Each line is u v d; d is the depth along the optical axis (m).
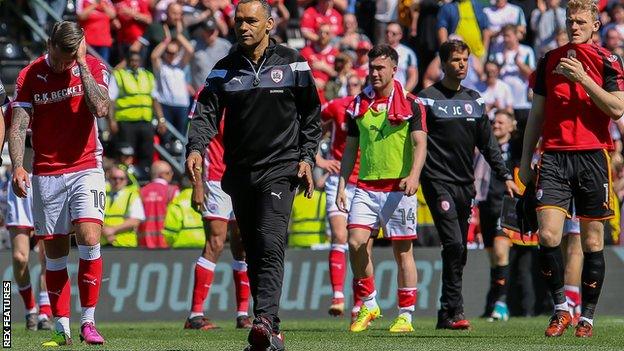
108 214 48.03
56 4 61.25
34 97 27.61
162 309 46.06
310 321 44.72
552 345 27.67
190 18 60.31
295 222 49.38
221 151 37.69
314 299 46.84
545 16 63.50
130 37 60.66
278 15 62.66
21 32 61.50
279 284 24.11
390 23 59.47
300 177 24.59
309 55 58.78
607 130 30.09
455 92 36.06
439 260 47.34
